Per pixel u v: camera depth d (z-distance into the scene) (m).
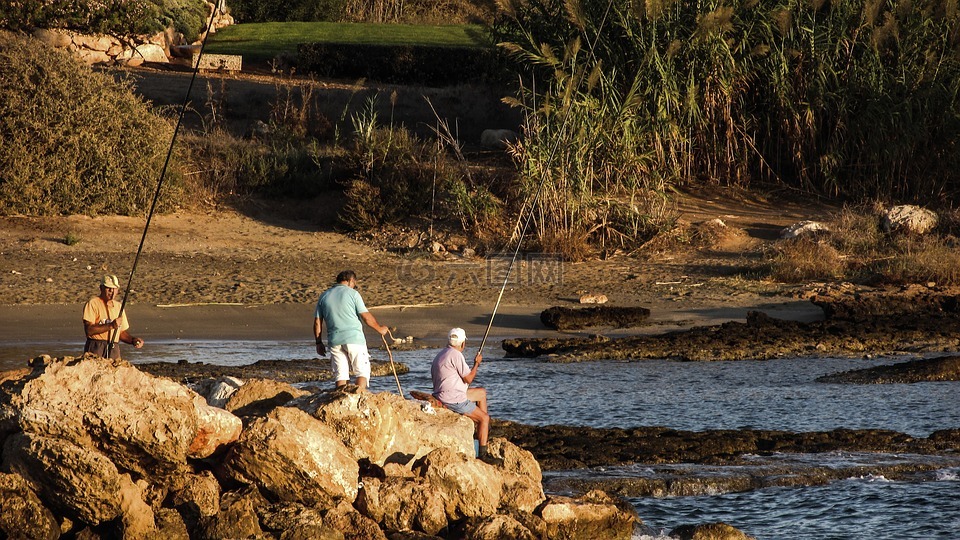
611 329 73.69
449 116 135.12
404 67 155.25
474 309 79.06
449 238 100.88
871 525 32.94
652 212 100.56
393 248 99.88
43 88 103.31
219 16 187.62
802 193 109.12
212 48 167.12
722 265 92.88
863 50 108.75
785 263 88.88
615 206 100.62
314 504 29.41
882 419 46.69
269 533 28.33
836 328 70.12
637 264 94.31
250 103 134.75
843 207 103.25
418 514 29.70
